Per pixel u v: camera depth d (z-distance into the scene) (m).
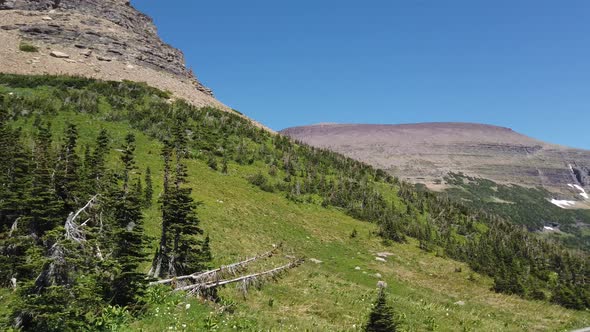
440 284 49.78
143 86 108.50
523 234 100.25
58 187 25.64
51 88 86.88
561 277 73.44
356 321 27.02
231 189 67.19
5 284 19.05
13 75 89.00
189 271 25.73
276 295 30.62
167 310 18.42
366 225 71.31
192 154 77.62
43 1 135.00
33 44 113.75
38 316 13.79
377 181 103.75
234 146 90.12
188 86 137.12
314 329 23.08
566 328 35.22
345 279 42.97
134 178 54.75
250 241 47.50
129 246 19.55
